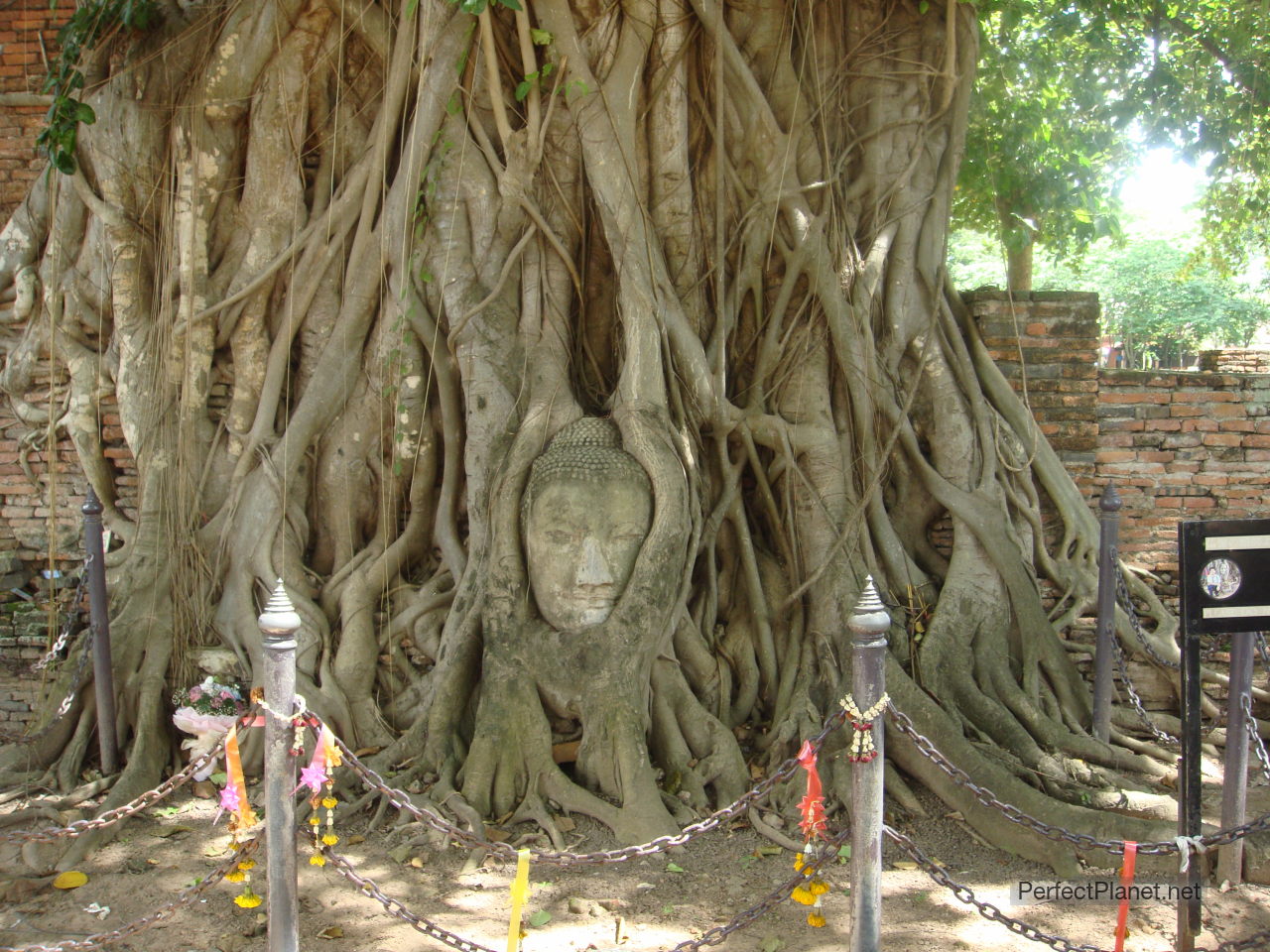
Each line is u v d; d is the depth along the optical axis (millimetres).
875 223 6367
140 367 6473
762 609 5965
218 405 6547
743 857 4641
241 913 4168
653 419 5480
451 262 5914
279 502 6145
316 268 6324
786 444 6008
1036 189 8555
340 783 5238
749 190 6266
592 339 6191
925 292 6535
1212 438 7117
